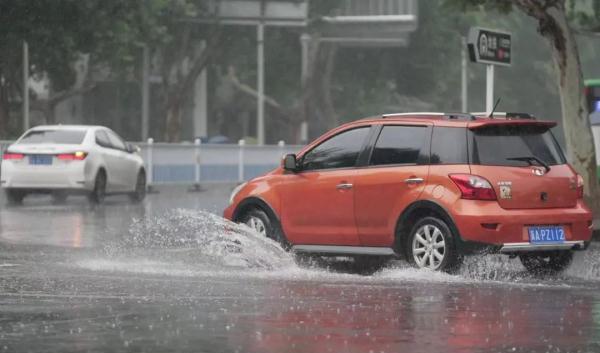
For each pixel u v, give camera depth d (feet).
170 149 247.29
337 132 92.22
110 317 61.41
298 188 92.79
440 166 85.15
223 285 76.74
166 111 370.32
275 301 68.54
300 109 404.98
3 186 178.60
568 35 131.75
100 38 274.77
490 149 85.20
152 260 95.25
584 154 132.57
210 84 418.92
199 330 57.26
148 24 302.25
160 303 67.21
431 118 87.56
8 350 51.47
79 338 54.65
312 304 67.26
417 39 422.82
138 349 51.90
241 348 52.26
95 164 179.73
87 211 165.07
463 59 430.61
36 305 65.98
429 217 84.74
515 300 70.08
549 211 85.46
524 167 85.46
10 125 330.75
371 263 97.45
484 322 60.59
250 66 400.88
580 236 86.94
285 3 353.51
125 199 205.98
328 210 90.74
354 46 428.15
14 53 277.64
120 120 403.54
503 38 125.90
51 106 344.08
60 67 293.43
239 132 448.65
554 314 63.87
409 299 69.97
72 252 102.47
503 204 83.87
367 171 88.84
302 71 397.19
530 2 130.82
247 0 352.90
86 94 398.21
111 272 84.79
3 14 258.57
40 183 176.96
